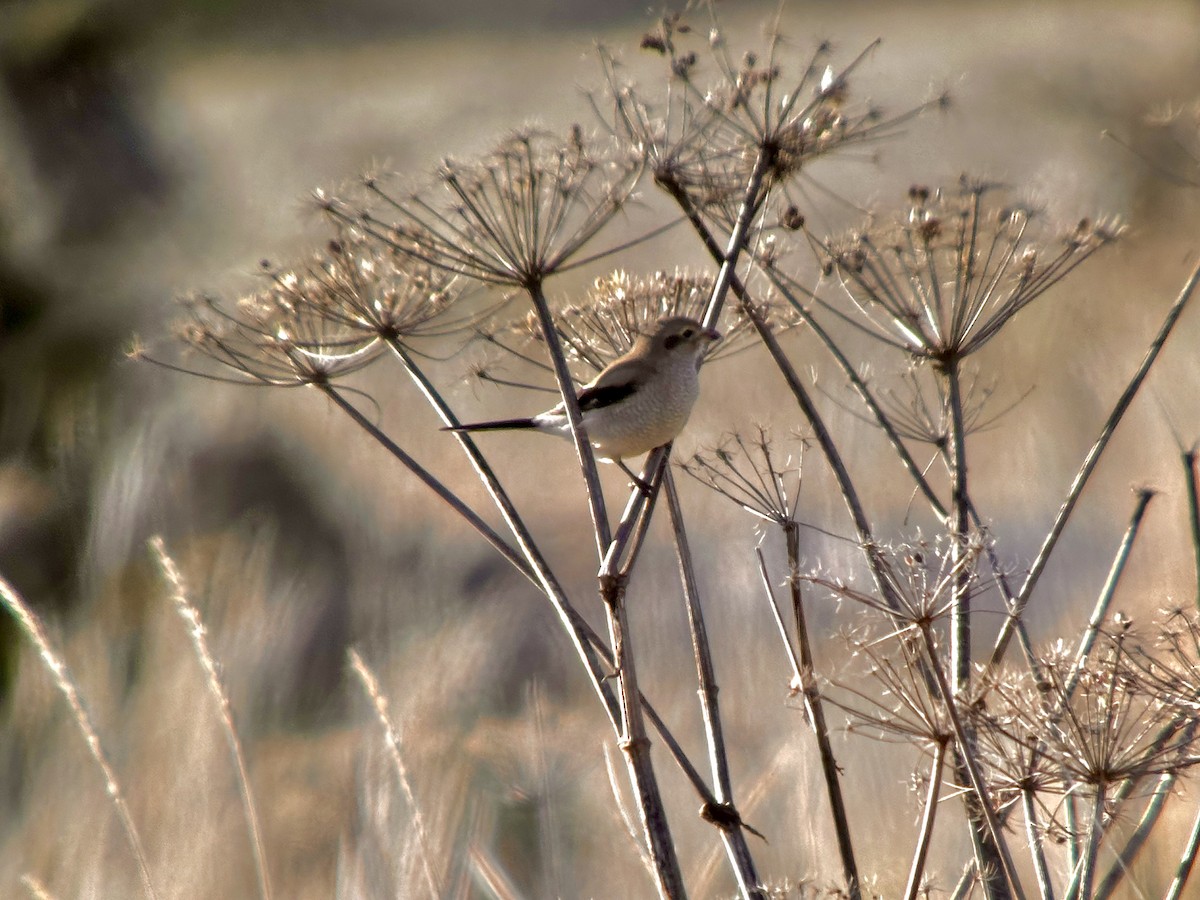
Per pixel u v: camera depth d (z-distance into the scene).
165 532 13.04
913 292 7.32
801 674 6.46
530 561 6.86
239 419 17.42
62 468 15.35
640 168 7.21
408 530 16.22
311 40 51.16
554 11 48.72
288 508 16.11
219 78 46.72
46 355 18.47
